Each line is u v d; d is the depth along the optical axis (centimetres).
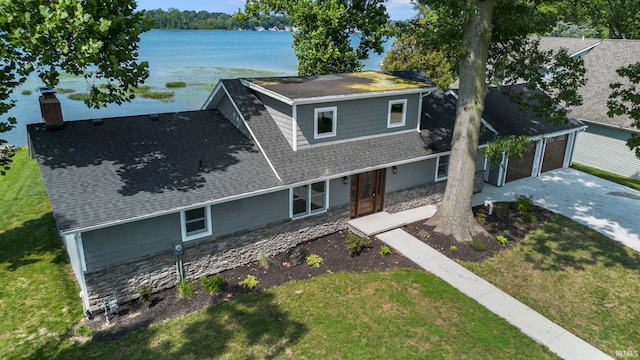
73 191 1091
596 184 2105
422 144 1666
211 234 1249
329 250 1422
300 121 1394
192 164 1289
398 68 3047
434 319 1080
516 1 1572
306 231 1458
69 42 1033
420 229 1561
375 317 1080
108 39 1110
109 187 1129
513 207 1795
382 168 1587
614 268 1348
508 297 1188
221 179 1254
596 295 1212
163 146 1339
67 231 972
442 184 1809
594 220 1697
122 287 1124
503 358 956
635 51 2500
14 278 1239
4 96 1205
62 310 1105
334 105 1454
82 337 1003
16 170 2158
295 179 1317
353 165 1451
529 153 2144
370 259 1364
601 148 2367
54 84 1148
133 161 1245
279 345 974
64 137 1280
